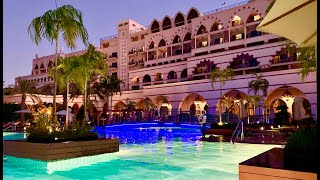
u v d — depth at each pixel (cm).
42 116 1002
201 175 701
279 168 353
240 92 3706
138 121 3528
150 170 768
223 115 3034
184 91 4212
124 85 5753
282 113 1912
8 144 905
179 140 1727
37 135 878
